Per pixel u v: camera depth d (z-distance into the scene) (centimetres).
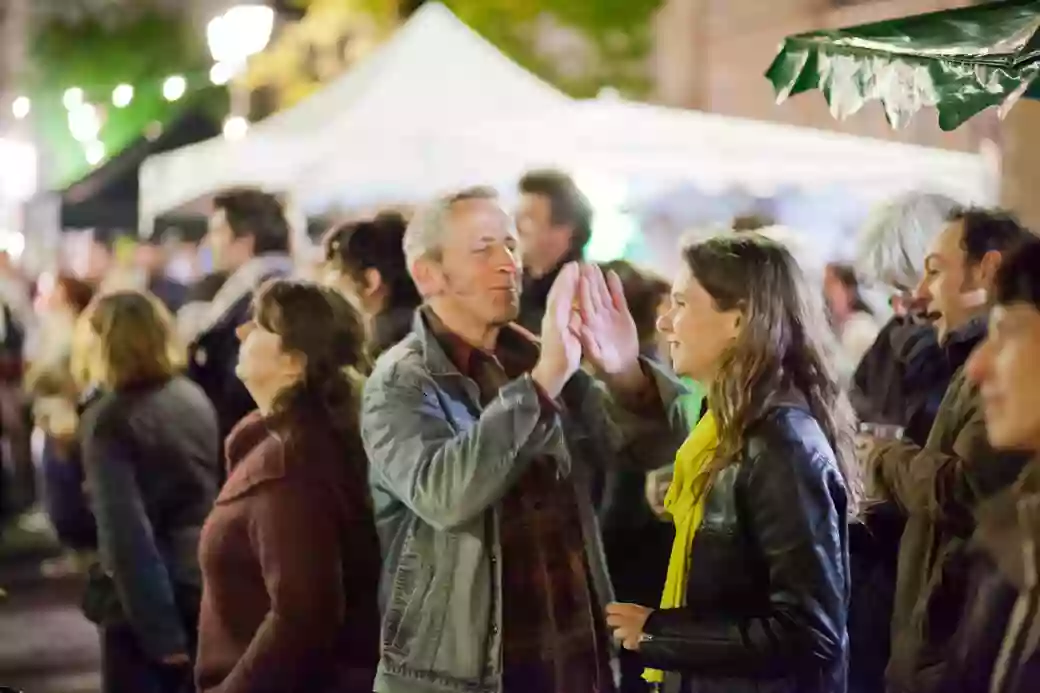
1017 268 344
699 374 331
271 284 350
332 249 349
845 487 317
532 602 345
